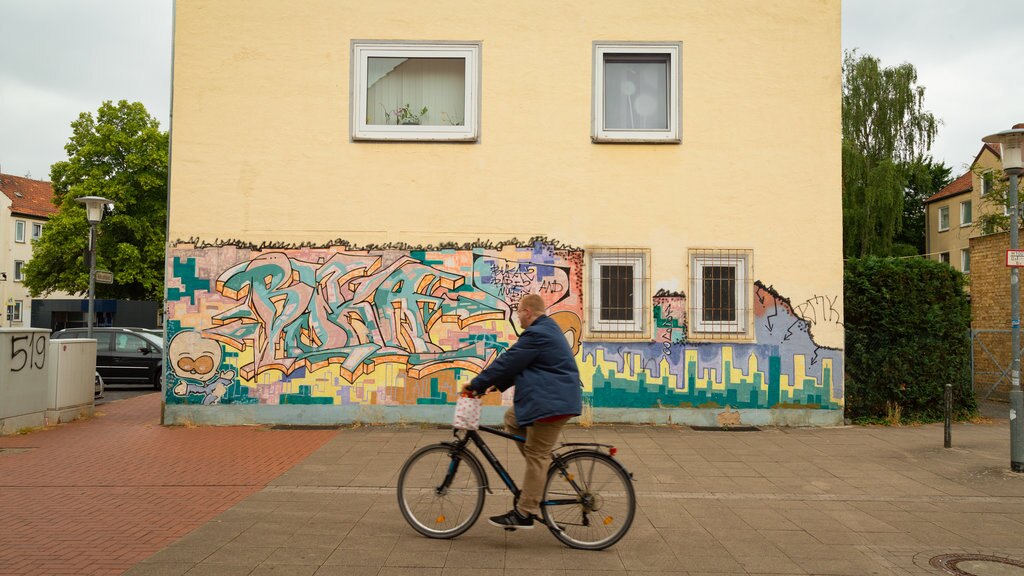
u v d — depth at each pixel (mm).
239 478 7445
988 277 14719
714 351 10570
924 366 10914
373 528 5719
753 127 10742
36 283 39656
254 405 10492
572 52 10781
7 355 9797
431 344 10547
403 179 10688
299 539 5434
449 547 5262
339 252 10617
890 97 35844
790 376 10586
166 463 8133
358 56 10773
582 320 10578
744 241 10680
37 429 10258
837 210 10688
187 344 10516
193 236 10586
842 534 5715
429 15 10812
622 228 10672
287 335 10531
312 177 10672
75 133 39406
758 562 5031
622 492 5234
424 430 10164
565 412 5117
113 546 5266
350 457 8438
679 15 10812
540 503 5277
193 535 5531
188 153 10641
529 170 10695
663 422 10531
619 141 10695
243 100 10695
